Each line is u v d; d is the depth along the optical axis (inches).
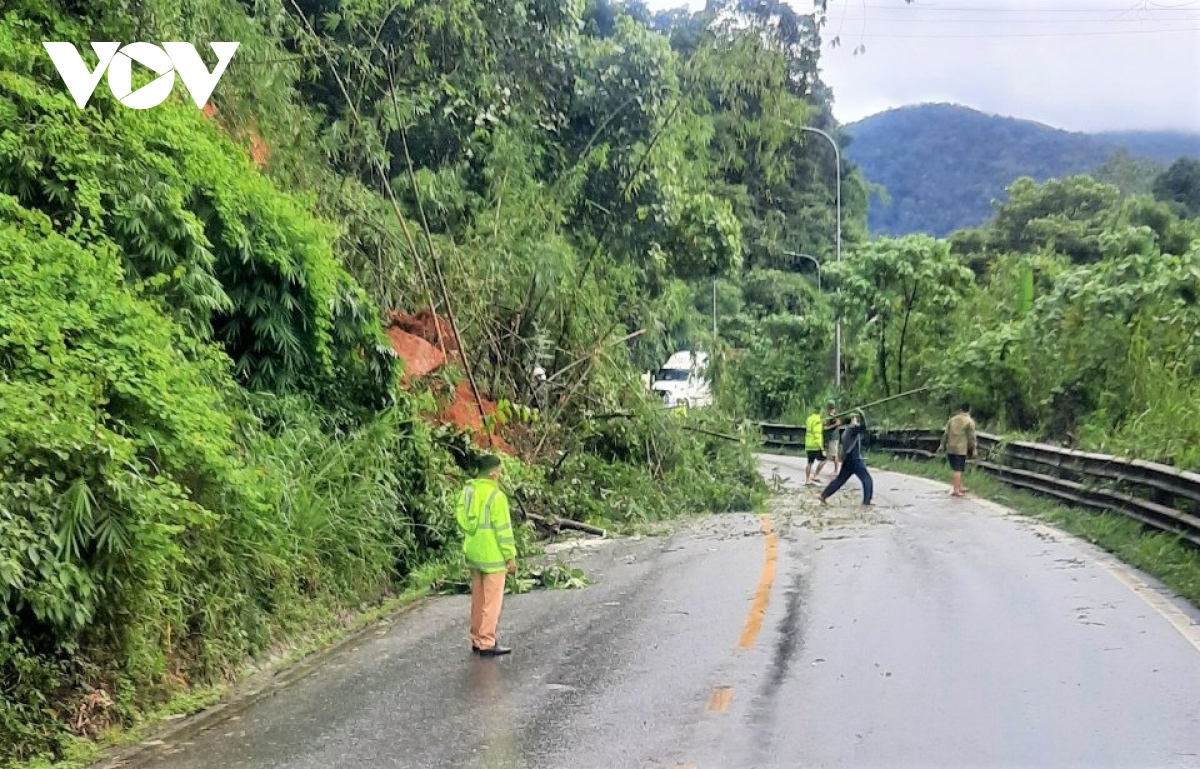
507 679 332.8
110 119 415.8
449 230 743.1
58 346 310.2
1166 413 716.7
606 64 896.3
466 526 374.0
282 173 567.5
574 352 789.9
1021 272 1305.4
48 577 273.0
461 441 611.8
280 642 379.9
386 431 504.1
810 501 854.5
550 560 569.3
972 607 411.8
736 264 950.4
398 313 671.1
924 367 1386.6
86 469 291.1
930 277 1407.5
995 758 245.6
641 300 868.0
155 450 335.0
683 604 438.6
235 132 533.3
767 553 567.5
